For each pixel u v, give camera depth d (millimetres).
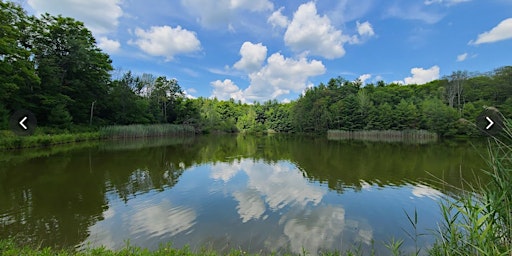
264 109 88062
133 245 5812
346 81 74062
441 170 14156
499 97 46031
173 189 10430
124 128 36094
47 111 27109
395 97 59719
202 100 91312
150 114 44562
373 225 7059
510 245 2775
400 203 8789
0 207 8031
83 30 33375
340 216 7707
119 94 38312
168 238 6180
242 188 10727
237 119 87812
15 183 10703
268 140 40062
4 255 3793
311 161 17750
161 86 50375
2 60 19766
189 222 7129
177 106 52688
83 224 6895
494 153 3500
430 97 57844
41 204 8344
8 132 20578
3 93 20516
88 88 33812
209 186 10961
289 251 5637
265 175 13250
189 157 19469
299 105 68562
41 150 19859
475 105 43406
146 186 10797
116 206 8320
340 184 11383
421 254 5465
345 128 53969
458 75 55594
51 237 6102
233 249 5348
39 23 28406
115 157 17906
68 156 17641
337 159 18547
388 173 13539
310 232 6586
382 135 47219
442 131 41188
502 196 2932
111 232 6438
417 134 43781
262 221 7262
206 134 59625
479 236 2799
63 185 10578
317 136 52000
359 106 53250
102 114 37812
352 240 6191
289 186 11039
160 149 24016
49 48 29125
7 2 22891
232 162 17359
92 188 10281
